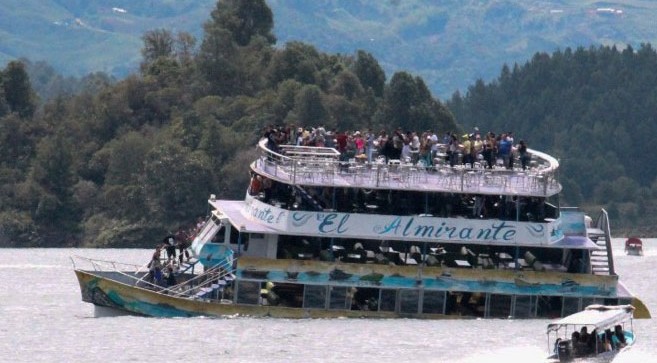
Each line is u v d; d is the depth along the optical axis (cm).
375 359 19475
